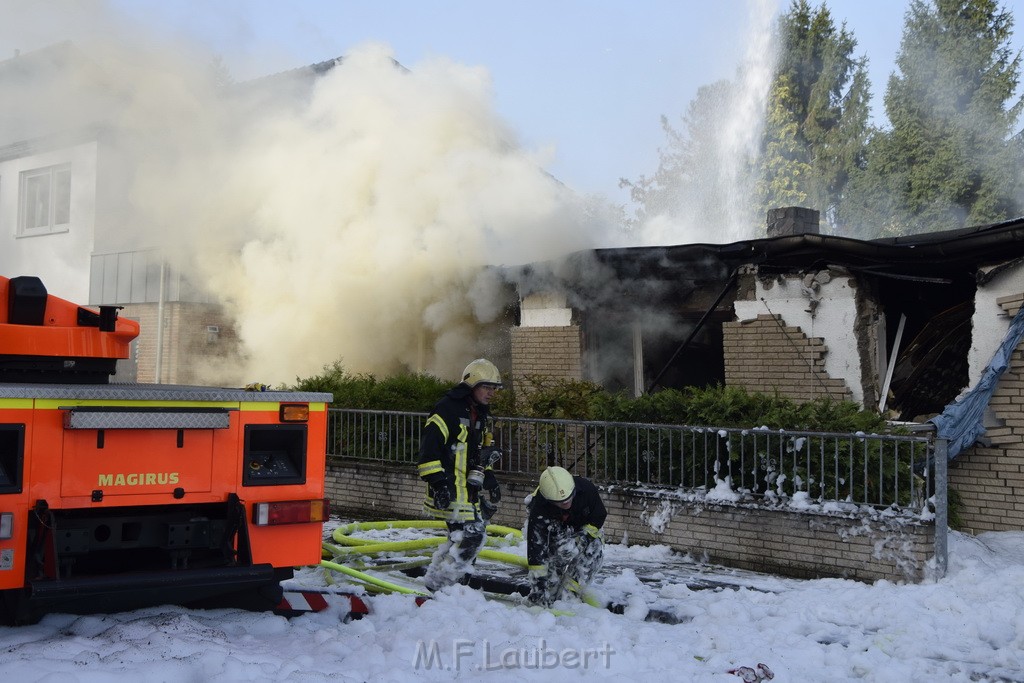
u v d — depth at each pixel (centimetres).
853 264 945
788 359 984
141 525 495
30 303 580
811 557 717
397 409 1073
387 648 495
